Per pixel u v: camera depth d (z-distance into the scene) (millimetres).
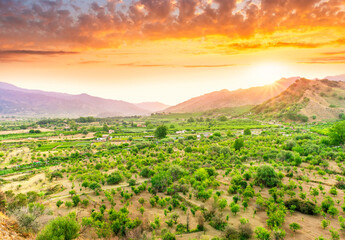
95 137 187125
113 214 43094
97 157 111875
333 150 90000
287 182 60469
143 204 53375
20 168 96500
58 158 112812
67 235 29328
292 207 44156
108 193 56219
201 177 64188
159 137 166125
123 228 39531
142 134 197500
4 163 104750
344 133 94250
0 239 23844
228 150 96062
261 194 53844
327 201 45000
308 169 70125
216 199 48938
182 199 54344
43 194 61031
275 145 107562
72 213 43406
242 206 48406
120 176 71062
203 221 41344
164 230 39344
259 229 35656
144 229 39750
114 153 117750
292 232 37000
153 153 106188
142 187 60875
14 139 182250
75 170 88125
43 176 83250
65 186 69562
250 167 72812
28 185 72312
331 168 69000
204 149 107125
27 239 27656
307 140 107188
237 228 38562
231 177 67312
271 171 59344
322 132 138375
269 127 197125
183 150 117000
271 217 39500
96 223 40719
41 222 33844
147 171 75188
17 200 42531
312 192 49781
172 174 69875
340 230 37344
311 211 43188
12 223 29719
